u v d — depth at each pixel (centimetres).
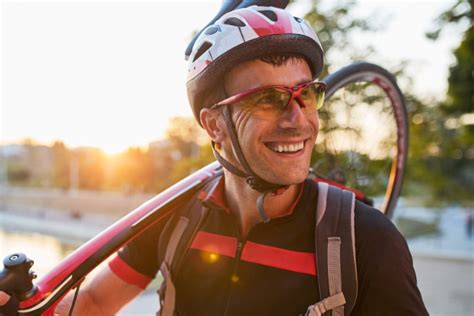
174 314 130
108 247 126
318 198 121
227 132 118
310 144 114
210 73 114
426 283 1099
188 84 125
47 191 4425
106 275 150
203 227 132
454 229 2080
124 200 3111
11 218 3144
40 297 113
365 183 244
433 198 2783
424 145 1944
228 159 123
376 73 207
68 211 3309
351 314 112
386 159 248
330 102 227
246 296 116
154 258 150
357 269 111
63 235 2297
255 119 109
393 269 106
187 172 1864
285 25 110
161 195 137
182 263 131
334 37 1088
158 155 3822
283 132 108
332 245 112
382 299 105
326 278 109
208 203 129
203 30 124
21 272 108
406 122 228
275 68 109
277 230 119
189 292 128
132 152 3972
